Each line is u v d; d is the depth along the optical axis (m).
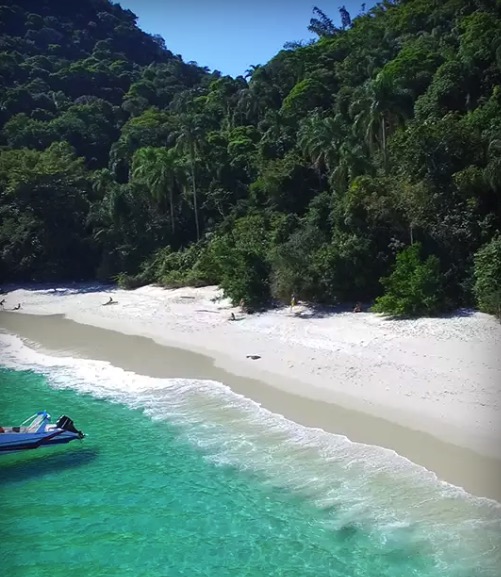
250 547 16.77
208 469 21.30
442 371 27.73
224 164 67.62
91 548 17.20
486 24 59.62
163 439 24.05
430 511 17.45
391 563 15.53
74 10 152.62
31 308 54.19
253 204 62.03
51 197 69.62
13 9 139.12
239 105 83.75
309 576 15.38
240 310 45.00
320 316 40.44
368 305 41.94
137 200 66.75
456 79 53.25
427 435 21.94
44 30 136.00
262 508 18.59
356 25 91.19
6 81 108.94
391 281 38.88
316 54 83.00
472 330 33.59
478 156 42.53
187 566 16.16
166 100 113.00
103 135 93.12
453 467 19.64
